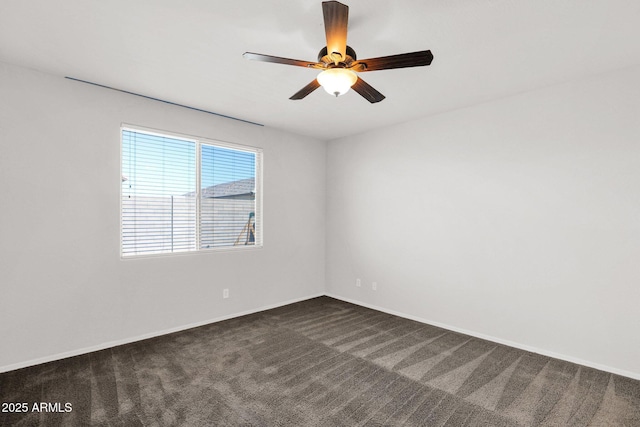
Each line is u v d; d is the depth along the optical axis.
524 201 3.05
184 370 2.59
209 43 2.21
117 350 2.95
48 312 2.71
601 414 2.08
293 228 4.59
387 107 3.46
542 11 1.84
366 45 2.23
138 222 3.23
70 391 2.27
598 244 2.67
